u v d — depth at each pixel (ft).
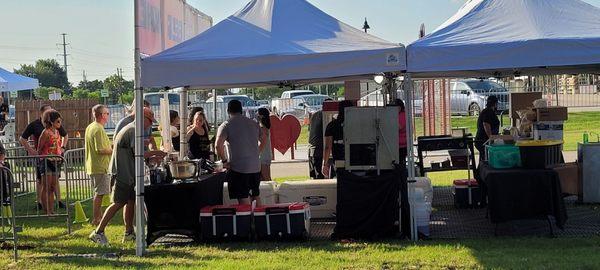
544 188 25.90
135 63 25.21
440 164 37.37
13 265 23.81
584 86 95.81
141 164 25.27
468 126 79.87
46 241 28.66
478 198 33.12
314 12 28.22
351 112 26.58
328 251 24.58
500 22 26.32
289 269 21.79
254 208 26.86
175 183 26.78
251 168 28.68
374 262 22.54
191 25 35.55
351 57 24.93
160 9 28.27
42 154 35.19
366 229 26.55
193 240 27.32
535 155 26.61
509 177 26.07
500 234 27.22
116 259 24.32
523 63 24.56
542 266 21.07
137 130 25.27
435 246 24.89
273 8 28.19
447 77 38.47
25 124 75.87
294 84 35.65
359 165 26.68
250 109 77.66
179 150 36.83
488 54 24.66
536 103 39.27
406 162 29.30
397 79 38.19
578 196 33.65
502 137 34.01
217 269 21.90
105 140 31.35
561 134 37.06
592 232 27.09
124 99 176.86
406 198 26.63
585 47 24.32
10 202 26.27
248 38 26.68
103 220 27.73
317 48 25.63
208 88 35.47
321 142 38.17
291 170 53.26
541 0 27.22
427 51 24.80
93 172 31.27
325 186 31.32
